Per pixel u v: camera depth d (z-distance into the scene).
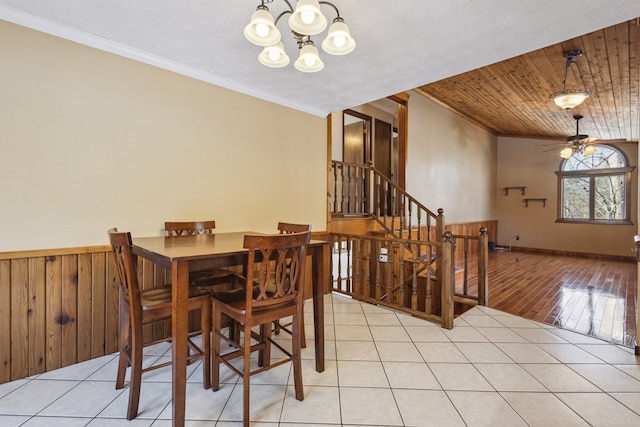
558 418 1.66
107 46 2.28
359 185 5.02
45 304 2.08
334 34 1.56
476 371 2.13
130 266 1.62
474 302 3.88
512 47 2.33
